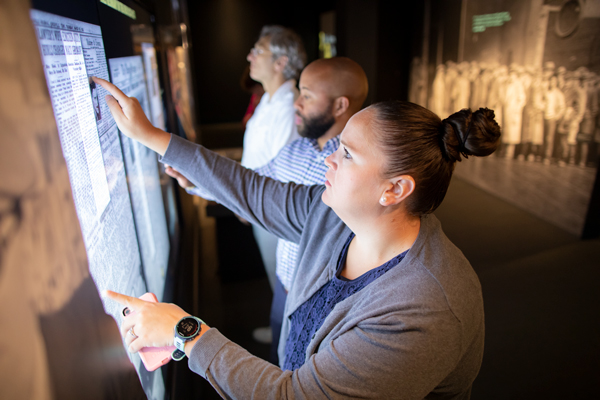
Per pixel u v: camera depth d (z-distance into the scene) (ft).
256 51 7.45
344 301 2.43
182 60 13.51
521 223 12.84
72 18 2.02
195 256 9.18
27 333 1.21
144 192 3.84
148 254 3.76
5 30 1.22
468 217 13.43
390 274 2.30
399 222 2.43
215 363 2.22
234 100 31.04
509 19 13.61
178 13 13.15
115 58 2.92
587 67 10.81
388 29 19.25
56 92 1.72
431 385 2.12
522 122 13.60
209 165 3.33
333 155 2.53
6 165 1.16
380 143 2.23
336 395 2.06
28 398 1.18
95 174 2.22
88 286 1.85
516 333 7.65
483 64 15.10
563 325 7.87
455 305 2.14
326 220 3.09
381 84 20.08
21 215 1.24
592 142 10.90
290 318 3.15
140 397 2.65
